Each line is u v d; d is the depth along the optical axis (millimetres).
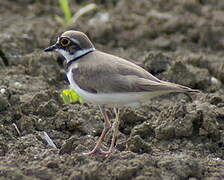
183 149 12570
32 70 16609
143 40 20234
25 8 23016
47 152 11703
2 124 13297
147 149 12039
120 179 10547
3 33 19391
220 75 17328
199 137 12977
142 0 23859
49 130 13367
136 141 11945
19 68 16938
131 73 11133
